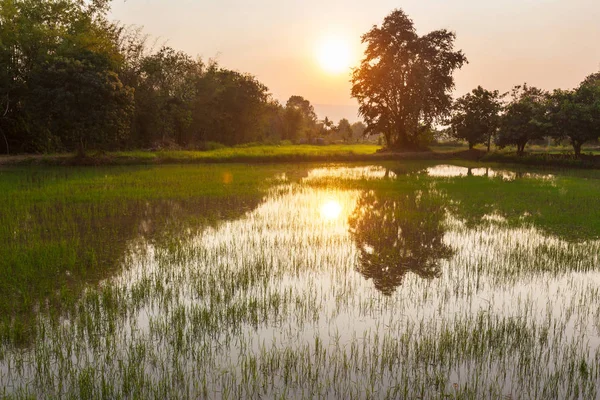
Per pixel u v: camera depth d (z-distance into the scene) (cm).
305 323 628
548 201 1578
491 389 477
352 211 1398
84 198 1492
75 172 2203
